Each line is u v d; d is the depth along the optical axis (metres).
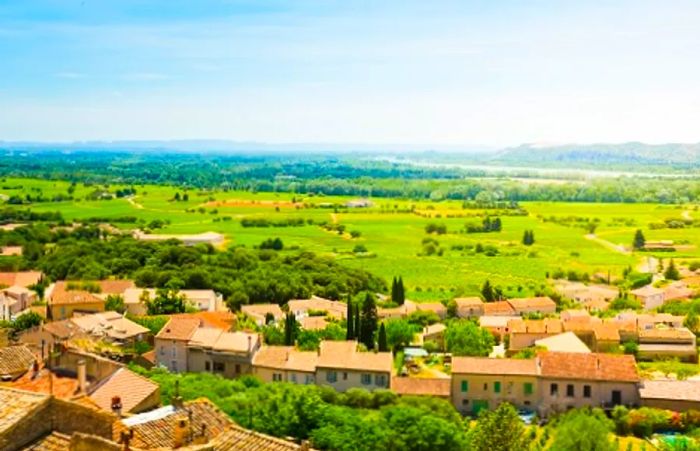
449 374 150.75
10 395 34.56
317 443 84.25
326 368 133.50
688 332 180.12
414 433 86.56
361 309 193.25
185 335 143.88
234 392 100.62
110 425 37.59
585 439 96.81
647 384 128.38
